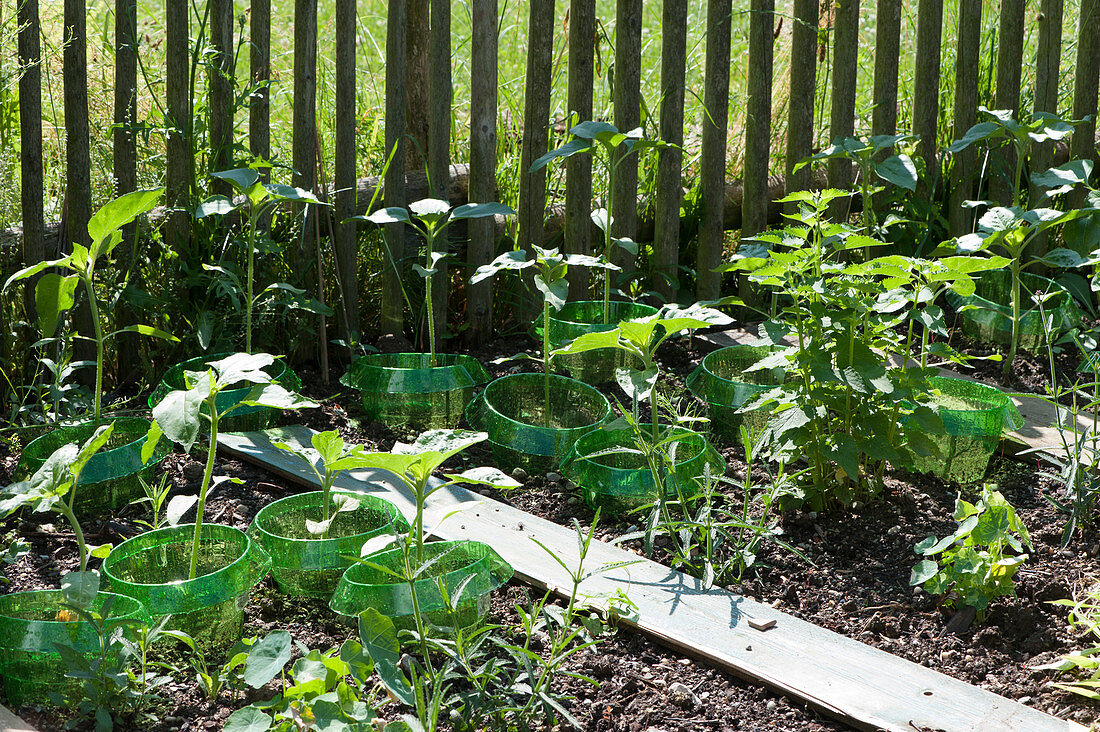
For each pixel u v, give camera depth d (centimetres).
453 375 377
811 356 290
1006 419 341
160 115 462
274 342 427
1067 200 523
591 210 462
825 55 485
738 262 304
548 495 327
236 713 195
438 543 260
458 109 591
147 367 392
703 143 471
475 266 450
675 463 302
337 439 207
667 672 242
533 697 214
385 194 436
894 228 500
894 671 238
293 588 263
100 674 216
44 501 232
